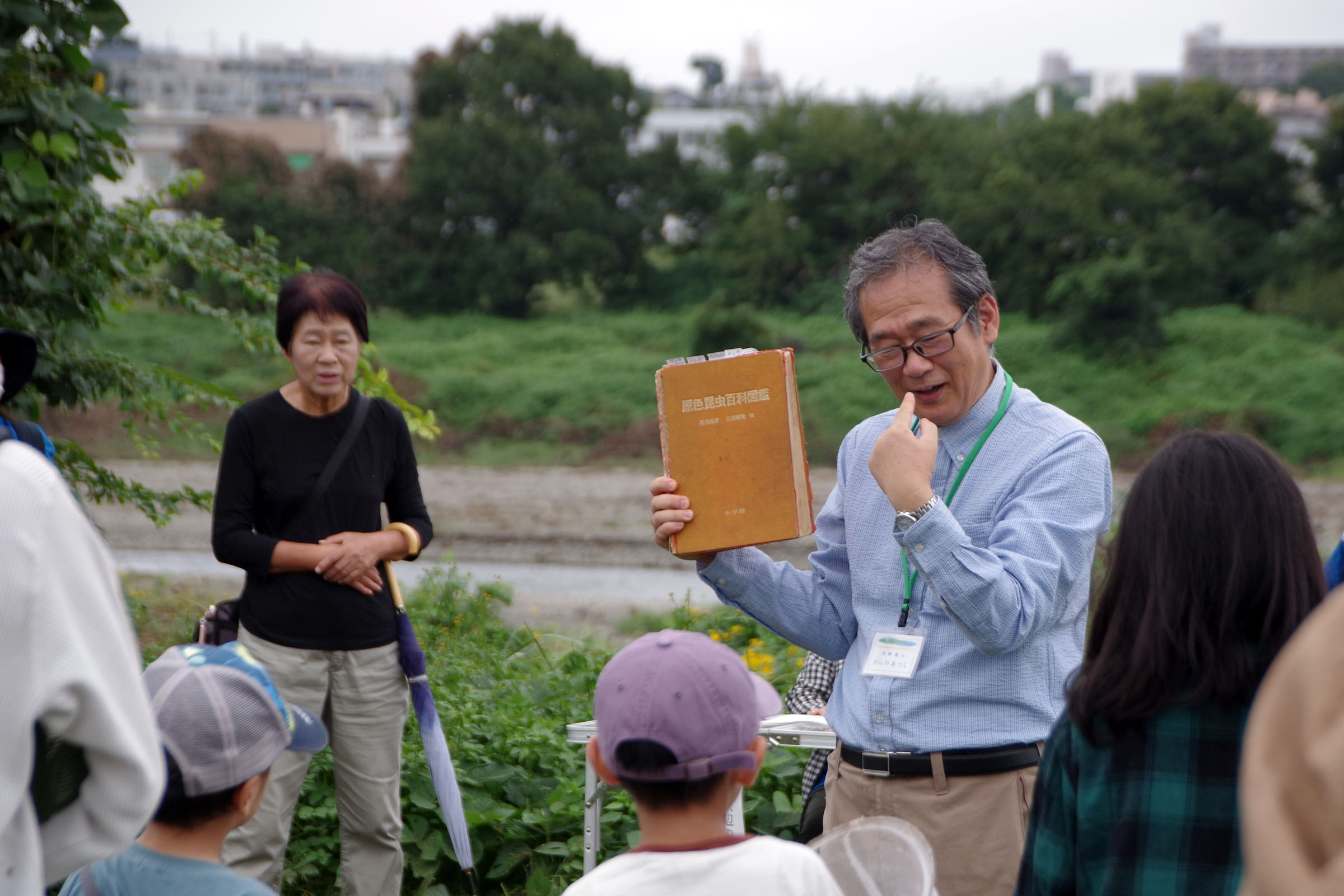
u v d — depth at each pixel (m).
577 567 18.08
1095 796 1.65
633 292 50.38
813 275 46.47
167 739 1.87
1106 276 35.44
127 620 1.71
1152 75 148.12
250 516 3.47
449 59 54.16
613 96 54.56
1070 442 2.43
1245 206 46.12
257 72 146.12
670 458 2.51
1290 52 149.38
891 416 2.64
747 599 2.64
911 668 2.38
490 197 50.00
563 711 5.10
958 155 46.66
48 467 1.62
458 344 41.84
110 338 36.84
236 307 5.98
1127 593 1.68
